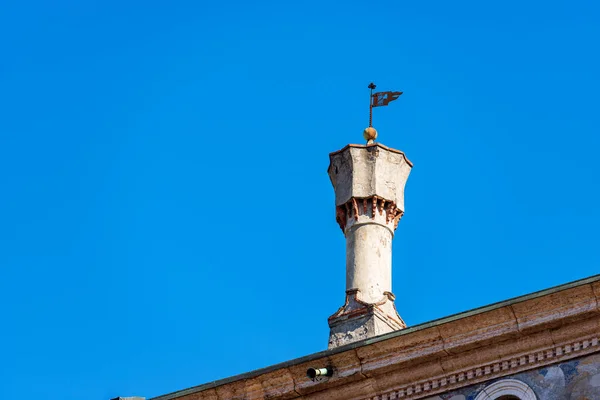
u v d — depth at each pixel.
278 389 30.55
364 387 29.73
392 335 29.42
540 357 28.17
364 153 37.66
